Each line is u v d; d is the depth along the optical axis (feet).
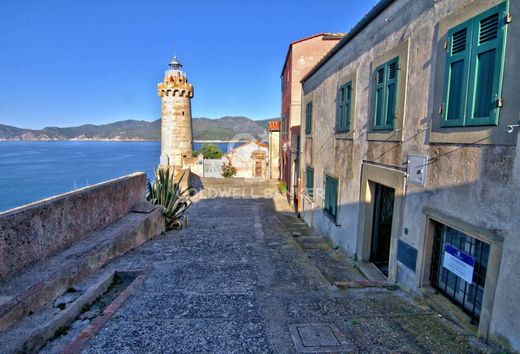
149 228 28.19
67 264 16.05
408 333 11.48
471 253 12.17
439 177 13.17
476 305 11.80
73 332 12.32
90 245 19.31
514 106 9.36
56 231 17.56
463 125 11.46
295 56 57.72
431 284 14.53
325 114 31.35
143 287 16.37
